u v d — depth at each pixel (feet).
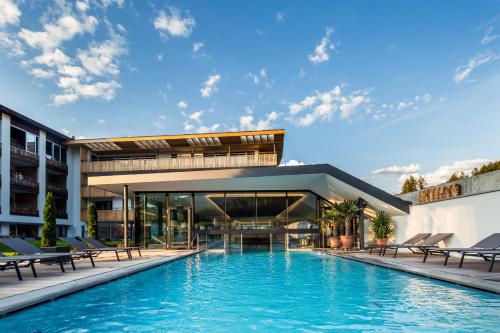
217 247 69.41
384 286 25.14
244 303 20.49
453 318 16.79
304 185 66.08
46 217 50.08
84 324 16.40
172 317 17.54
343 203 60.44
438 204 48.16
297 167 56.70
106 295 22.79
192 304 20.31
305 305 19.86
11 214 85.56
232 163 91.56
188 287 25.81
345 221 61.31
